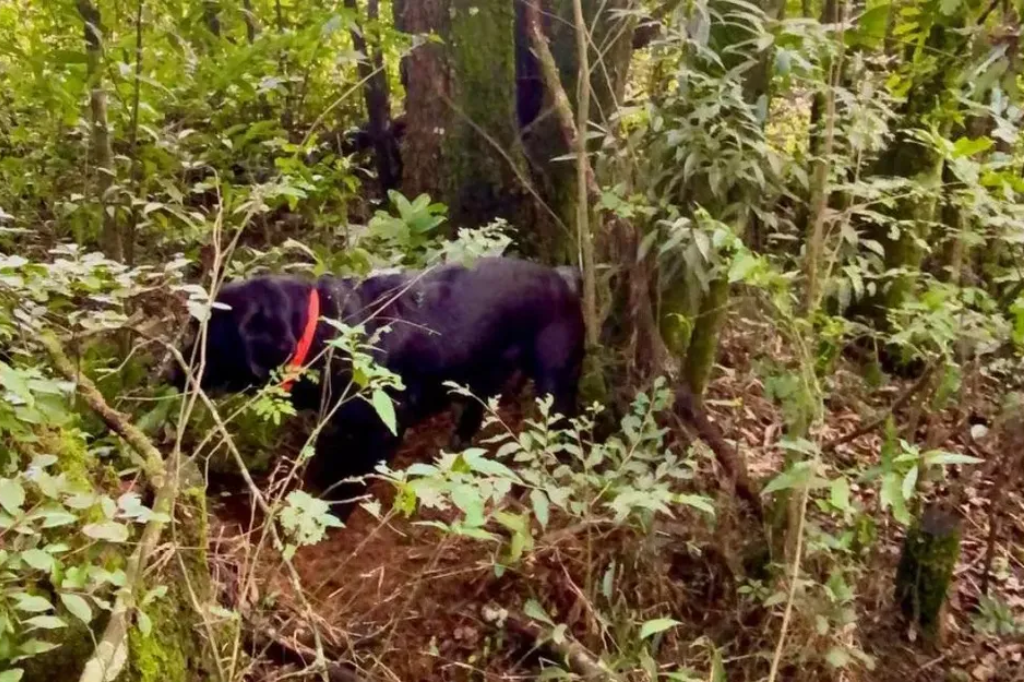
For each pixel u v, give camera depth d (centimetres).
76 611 137
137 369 277
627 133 336
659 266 296
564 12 391
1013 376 321
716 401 346
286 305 283
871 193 263
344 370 262
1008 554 355
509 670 277
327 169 386
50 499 151
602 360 333
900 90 301
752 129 269
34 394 159
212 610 181
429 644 278
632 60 416
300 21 398
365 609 282
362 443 311
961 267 346
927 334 274
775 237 336
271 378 242
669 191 290
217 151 349
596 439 335
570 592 289
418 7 417
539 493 226
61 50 308
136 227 314
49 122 373
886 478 217
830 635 268
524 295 332
